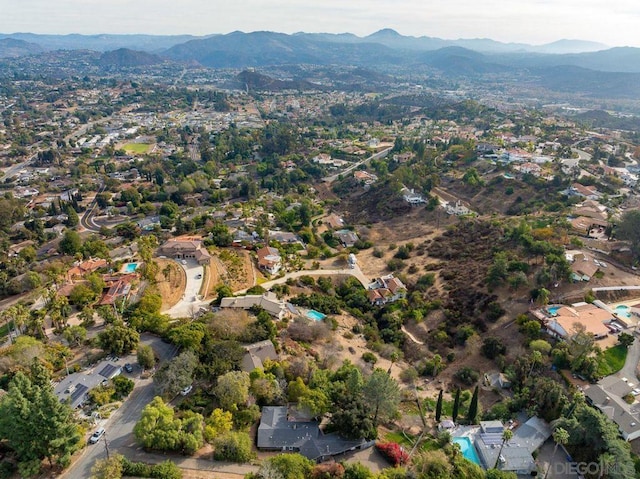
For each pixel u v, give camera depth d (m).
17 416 79.31
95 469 78.12
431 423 107.38
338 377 113.94
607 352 120.69
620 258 162.38
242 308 142.38
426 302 164.38
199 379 106.00
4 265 193.12
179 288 158.50
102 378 105.12
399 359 139.25
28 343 112.75
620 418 99.50
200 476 82.69
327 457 90.38
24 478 78.94
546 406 105.19
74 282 157.75
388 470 84.31
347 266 199.38
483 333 141.50
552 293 145.50
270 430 93.56
